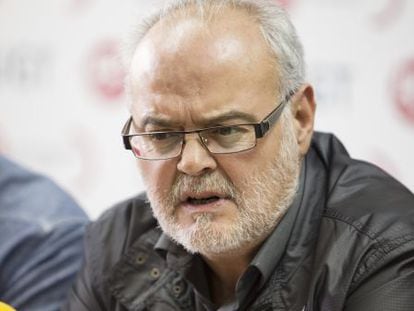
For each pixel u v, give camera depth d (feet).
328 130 23.67
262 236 11.53
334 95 23.66
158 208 11.34
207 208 10.89
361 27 23.52
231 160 10.74
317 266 11.32
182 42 10.70
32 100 26.53
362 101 23.53
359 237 11.24
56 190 16.96
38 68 26.53
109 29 25.98
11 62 26.58
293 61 11.41
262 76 10.85
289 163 11.48
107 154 26.05
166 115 10.72
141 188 25.84
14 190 16.56
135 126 11.39
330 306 10.92
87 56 26.14
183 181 10.89
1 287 15.70
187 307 12.56
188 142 10.72
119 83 25.81
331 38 23.70
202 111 10.56
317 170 12.62
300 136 11.94
